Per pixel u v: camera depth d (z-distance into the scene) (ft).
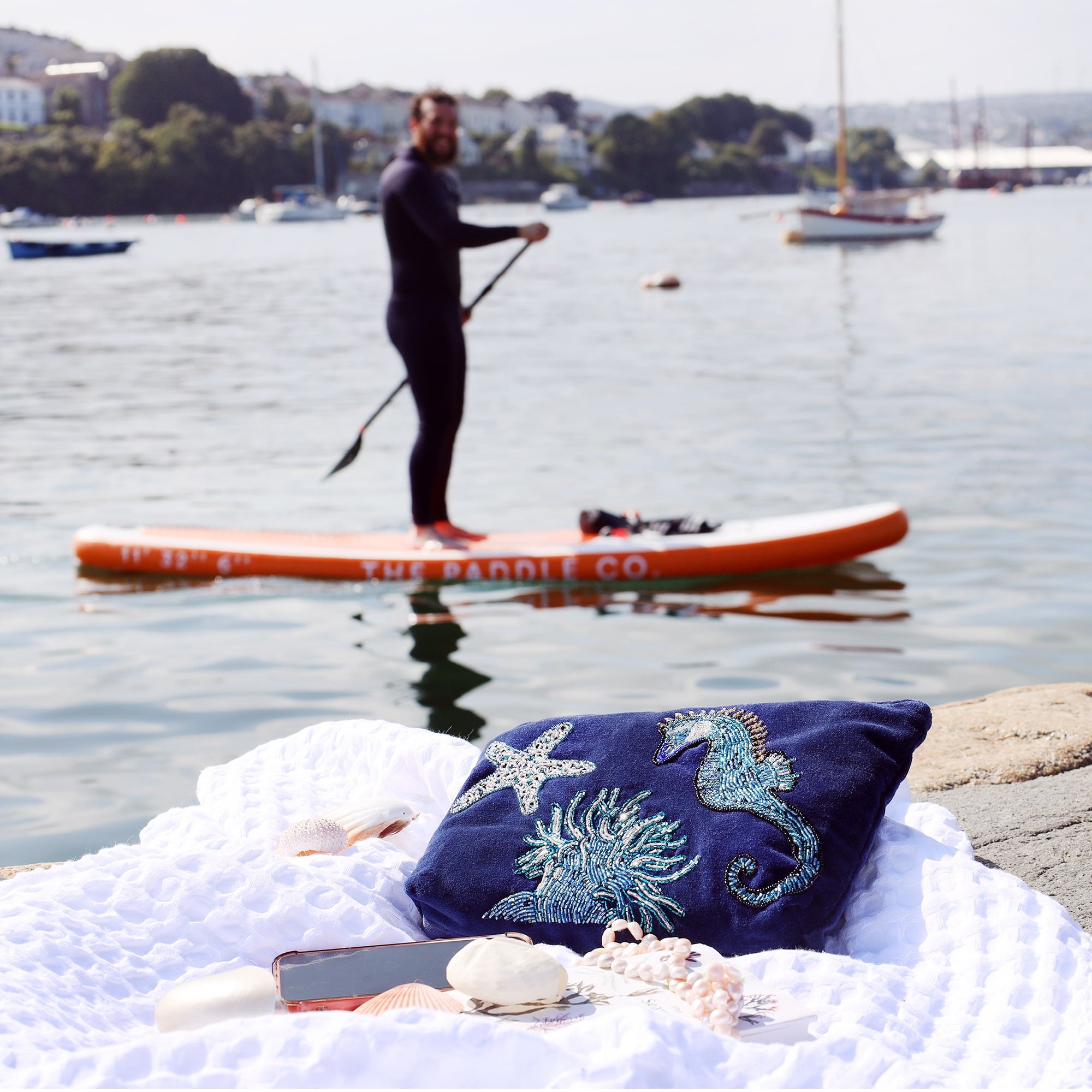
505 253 116.26
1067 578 16.29
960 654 13.75
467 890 5.61
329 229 217.36
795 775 5.58
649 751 5.90
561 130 427.74
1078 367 35.01
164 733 12.01
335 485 23.17
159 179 317.22
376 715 12.39
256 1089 3.60
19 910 4.85
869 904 5.33
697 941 5.30
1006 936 5.00
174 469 24.90
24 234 210.18
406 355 16.85
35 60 493.36
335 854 5.90
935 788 8.09
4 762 11.32
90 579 17.72
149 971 4.81
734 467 23.61
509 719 12.25
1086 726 9.12
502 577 17.24
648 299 65.87
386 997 4.48
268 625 15.61
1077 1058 4.35
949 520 19.33
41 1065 3.73
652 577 17.11
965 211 200.13
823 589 16.47
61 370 41.19
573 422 29.12
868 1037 4.30
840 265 89.92
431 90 16.21
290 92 433.07
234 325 56.18
